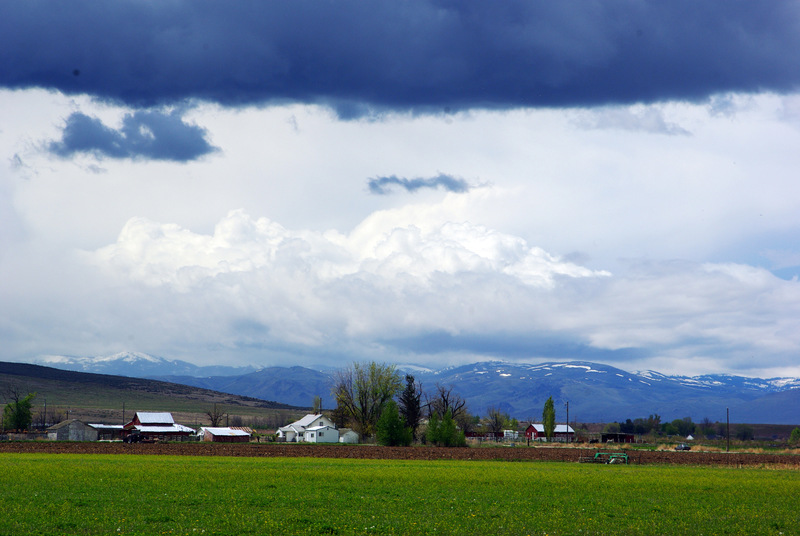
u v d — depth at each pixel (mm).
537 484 60281
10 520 35156
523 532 34906
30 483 52906
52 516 36750
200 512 39125
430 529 35000
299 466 78562
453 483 59781
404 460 97688
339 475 65062
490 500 47656
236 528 34094
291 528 34375
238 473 64938
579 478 67438
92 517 36688
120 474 61812
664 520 40062
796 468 95625
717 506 47094
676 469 87375
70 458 89250
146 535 31984
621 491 55750
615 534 35062
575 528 36500
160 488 50812
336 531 34219
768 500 51250
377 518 38281
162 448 116688
